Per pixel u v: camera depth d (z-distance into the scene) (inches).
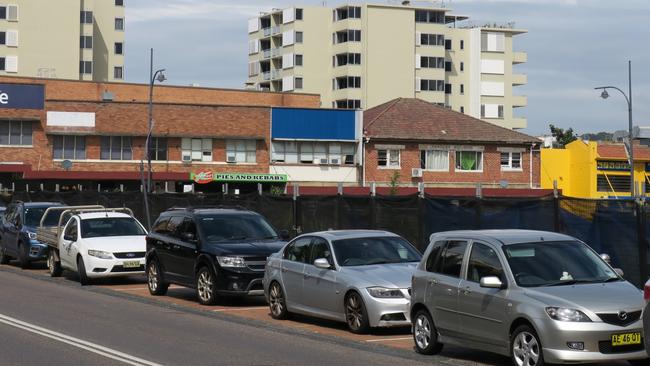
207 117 2476.6
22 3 3612.2
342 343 509.4
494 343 420.2
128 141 2428.6
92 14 3816.4
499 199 708.7
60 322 582.9
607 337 383.6
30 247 1023.6
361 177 2532.0
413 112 2655.0
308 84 3924.7
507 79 4266.7
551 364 395.5
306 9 3922.2
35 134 2363.4
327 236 594.6
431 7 3971.5
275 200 973.2
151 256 789.9
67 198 1429.6
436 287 461.4
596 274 430.9
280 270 620.4
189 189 2453.2
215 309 681.0
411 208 782.5
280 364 434.0
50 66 3644.2
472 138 2591.0
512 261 424.8
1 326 558.6
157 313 648.4
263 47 4175.7
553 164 2800.2
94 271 848.3
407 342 515.8
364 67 3843.5
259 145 2522.1
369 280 540.1
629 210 622.5
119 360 439.8
